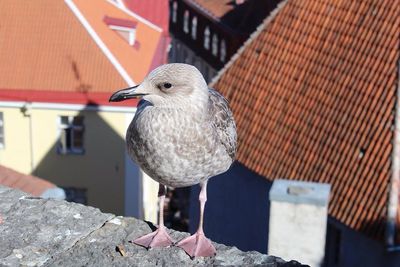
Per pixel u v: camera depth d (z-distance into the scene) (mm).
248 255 5203
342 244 17359
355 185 17141
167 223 27000
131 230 5410
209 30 45812
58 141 24234
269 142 19375
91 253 5113
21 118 24094
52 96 23703
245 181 19859
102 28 25609
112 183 24469
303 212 12406
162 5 34094
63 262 4984
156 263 5066
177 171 5219
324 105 18750
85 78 24031
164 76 5066
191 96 5082
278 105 19734
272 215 12547
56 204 5641
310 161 18266
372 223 16516
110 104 23594
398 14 18500
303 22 20406
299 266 5062
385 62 18031
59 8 24750
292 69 19969
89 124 24000
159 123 5062
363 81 18219
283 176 18578
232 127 5586
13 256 5020
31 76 24016
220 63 44469
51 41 24406
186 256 5168
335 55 19203
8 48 24250
